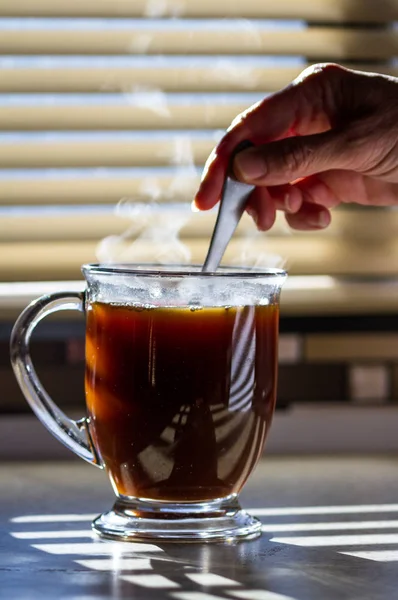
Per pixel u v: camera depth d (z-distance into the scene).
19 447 0.89
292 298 0.95
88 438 0.64
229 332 0.60
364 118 0.66
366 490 0.75
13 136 0.95
